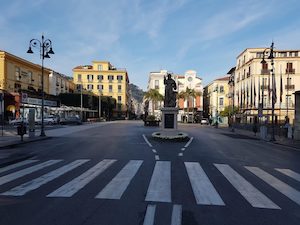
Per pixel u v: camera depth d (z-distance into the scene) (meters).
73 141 20.69
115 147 17.06
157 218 5.50
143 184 8.07
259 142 24.34
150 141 20.69
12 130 31.72
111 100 98.38
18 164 11.32
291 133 28.92
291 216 5.79
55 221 5.31
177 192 7.32
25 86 56.47
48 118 52.03
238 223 5.36
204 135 28.81
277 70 58.19
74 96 76.69
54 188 7.61
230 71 77.88
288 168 11.53
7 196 6.88
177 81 95.31
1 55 48.88
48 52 25.70
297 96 26.92
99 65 107.88
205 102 98.62
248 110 60.31
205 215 5.73
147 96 88.06
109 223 5.23
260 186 8.24
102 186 7.83
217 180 8.80
